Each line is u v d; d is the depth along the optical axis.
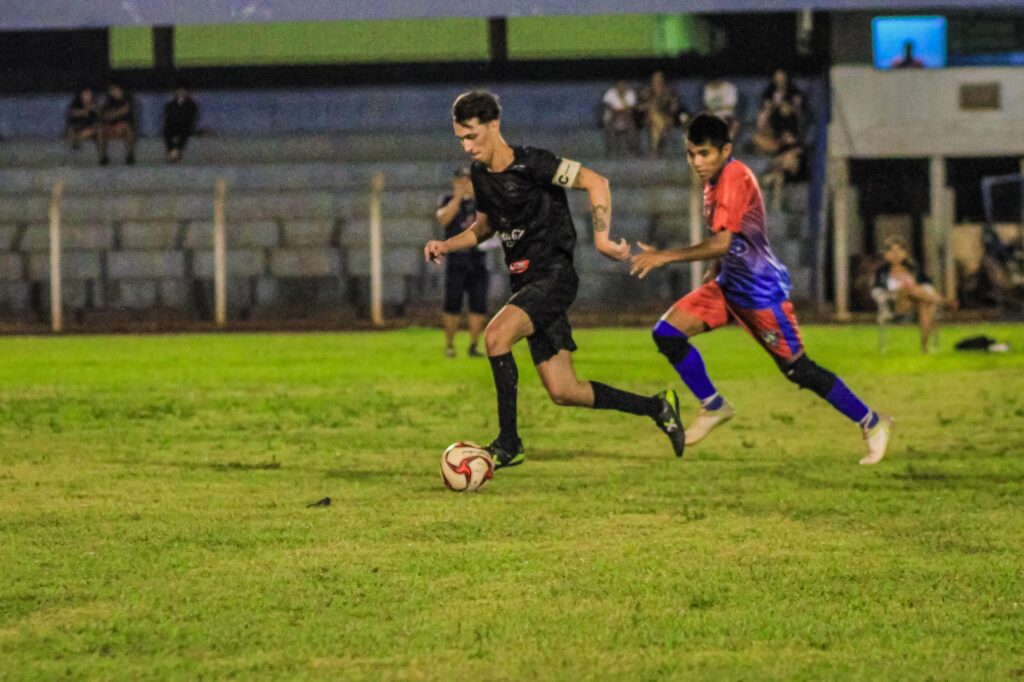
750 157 88.00
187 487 23.14
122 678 12.36
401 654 13.03
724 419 25.89
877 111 84.06
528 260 22.66
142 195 88.44
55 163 92.19
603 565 16.69
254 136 92.75
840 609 14.60
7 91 94.44
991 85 83.81
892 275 54.47
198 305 85.94
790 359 25.05
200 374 47.66
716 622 14.08
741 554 17.36
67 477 24.34
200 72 95.19
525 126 93.00
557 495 22.05
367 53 95.06
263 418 34.06
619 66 93.56
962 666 12.61
